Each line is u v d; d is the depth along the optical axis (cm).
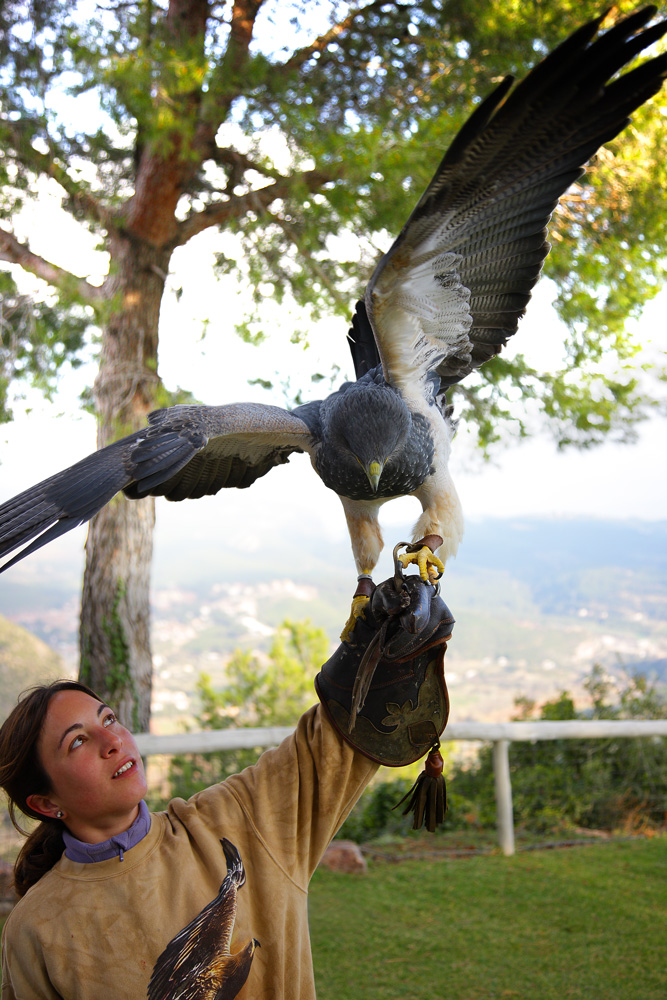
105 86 587
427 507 285
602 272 667
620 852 589
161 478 227
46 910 164
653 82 234
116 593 719
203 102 598
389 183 582
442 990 384
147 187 702
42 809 172
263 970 172
